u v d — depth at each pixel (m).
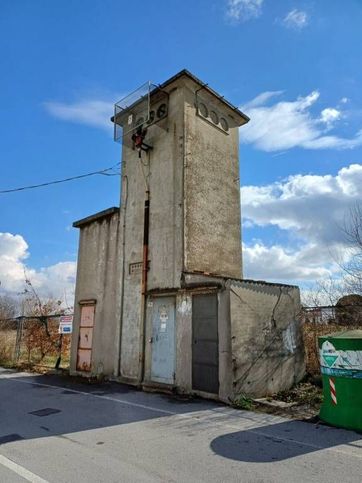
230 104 13.07
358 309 10.15
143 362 10.64
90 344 12.67
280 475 4.22
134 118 12.98
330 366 6.47
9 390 9.88
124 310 11.72
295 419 6.76
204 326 9.13
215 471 4.32
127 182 12.80
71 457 4.74
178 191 10.98
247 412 7.34
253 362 8.79
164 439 5.54
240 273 12.17
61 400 8.50
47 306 17.94
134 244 11.93
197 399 8.59
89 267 13.52
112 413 7.21
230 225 12.26
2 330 18.17
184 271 10.15
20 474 4.19
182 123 11.47
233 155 13.19
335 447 5.18
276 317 9.80
